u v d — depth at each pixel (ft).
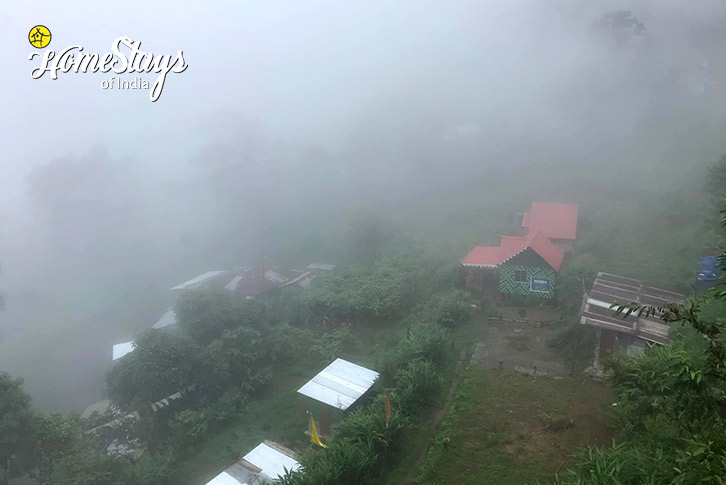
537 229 105.09
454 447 52.11
